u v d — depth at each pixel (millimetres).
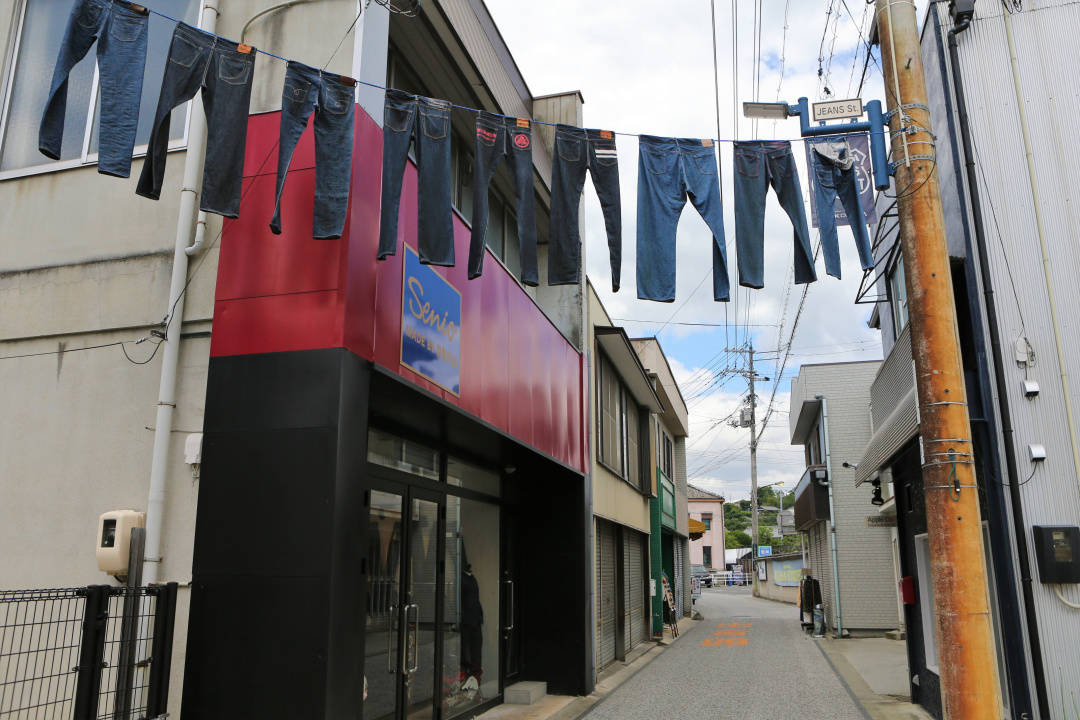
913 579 9523
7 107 6586
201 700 4738
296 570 4773
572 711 9414
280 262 5273
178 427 5410
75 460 5609
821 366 20422
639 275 5508
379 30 5969
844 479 19531
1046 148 7523
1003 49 7785
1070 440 6957
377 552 6770
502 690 9883
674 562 25172
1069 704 6465
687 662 14328
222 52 4500
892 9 5527
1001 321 7266
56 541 5500
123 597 4984
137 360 5660
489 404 7598
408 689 7098
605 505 13102
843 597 18922
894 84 5445
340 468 4902
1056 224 7359
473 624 9055
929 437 5016
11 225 6254
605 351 13781
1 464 5758
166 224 5871
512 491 10898
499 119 5508
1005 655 6891
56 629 4867
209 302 5555
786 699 10148
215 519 4980
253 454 5016
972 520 4852
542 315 9688
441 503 8312
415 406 6523
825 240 5680
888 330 10508
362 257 5355
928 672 8961
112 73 4180
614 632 14328
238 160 4461
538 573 10945
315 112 4797
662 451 22328
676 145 5723
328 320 5086
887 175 5523
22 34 6746
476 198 5305
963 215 7555
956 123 7770
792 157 5777
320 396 4980
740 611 30453
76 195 6172
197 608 4875
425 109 5320
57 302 5965
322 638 4652
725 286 5551
